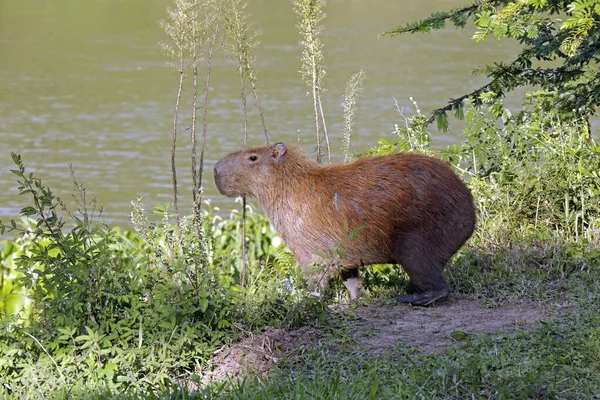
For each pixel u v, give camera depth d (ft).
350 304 29.66
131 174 60.59
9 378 24.39
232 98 82.43
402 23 122.01
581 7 26.27
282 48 105.70
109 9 141.90
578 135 37.78
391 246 29.07
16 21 130.31
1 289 40.47
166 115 77.61
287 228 30.07
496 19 29.99
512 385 21.47
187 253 27.14
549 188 35.83
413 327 26.84
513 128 37.17
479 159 37.22
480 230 34.88
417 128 37.50
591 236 34.45
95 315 25.75
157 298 25.90
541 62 77.77
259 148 30.78
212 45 32.71
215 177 30.86
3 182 59.11
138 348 24.35
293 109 76.74
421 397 21.15
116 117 77.30
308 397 21.39
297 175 30.04
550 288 29.73
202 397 21.75
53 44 112.68
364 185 29.19
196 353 25.41
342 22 124.67
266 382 23.29
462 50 104.83
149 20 130.52
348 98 35.81
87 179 59.52
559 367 22.77
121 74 95.20
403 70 92.38
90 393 22.65
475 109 36.19
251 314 26.89
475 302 29.19
